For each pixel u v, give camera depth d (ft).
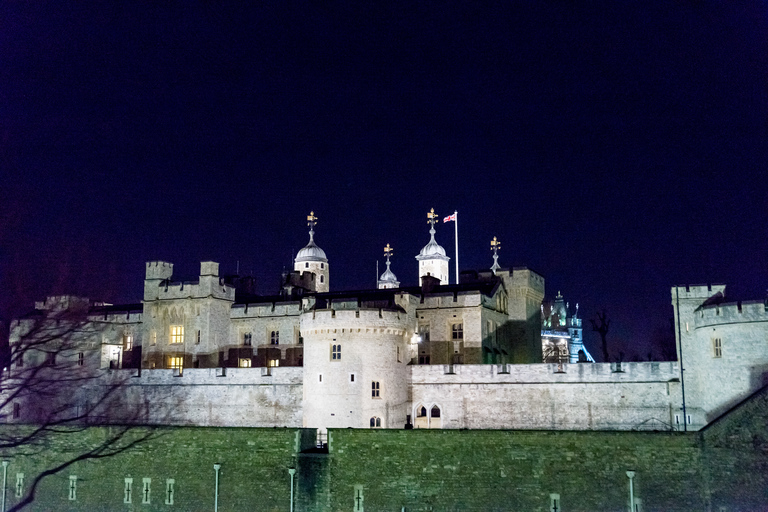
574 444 194.39
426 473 204.13
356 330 244.22
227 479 221.05
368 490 207.82
